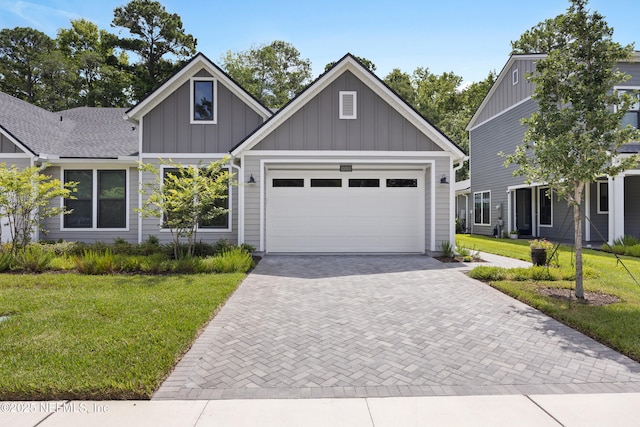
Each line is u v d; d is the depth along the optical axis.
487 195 20.80
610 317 5.03
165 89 11.82
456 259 10.38
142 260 8.58
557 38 6.70
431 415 2.92
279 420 2.85
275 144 10.95
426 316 5.37
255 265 9.43
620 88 13.59
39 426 2.75
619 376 3.58
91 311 5.15
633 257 11.08
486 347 4.26
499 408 3.02
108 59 33.75
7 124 12.06
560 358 3.97
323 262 10.04
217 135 12.03
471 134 22.83
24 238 9.20
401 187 11.88
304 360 3.91
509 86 18.45
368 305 5.92
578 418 2.88
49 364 3.54
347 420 2.85
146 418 2.86
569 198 6.24
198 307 5.38
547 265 8.63
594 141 5.78
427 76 43.09
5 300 5.69
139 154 11.86
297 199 11.74
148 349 3.88
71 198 11.08
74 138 13.43
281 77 41.78
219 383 3.41
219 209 9.41
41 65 31.66
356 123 11.04
